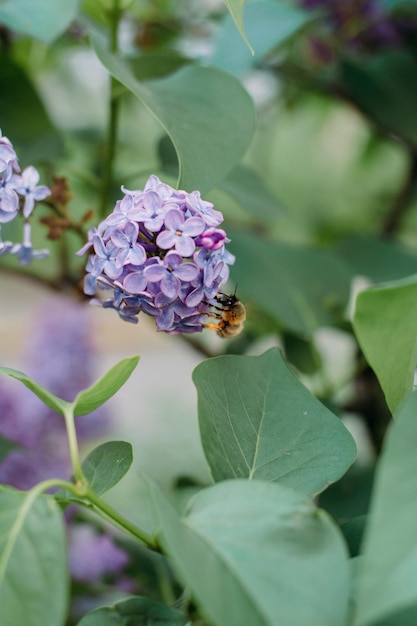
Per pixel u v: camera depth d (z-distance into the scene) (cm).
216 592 45
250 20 74
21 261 59
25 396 88
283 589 45
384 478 44
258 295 74
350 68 86
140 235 54
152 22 92
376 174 114
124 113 101
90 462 52
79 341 91
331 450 52
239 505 47
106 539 75
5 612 45
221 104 59
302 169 117
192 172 56
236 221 98
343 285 76
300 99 107
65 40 85
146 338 173
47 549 46
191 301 53
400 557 42
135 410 142
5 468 80
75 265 90
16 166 56
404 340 49
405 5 83
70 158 85
